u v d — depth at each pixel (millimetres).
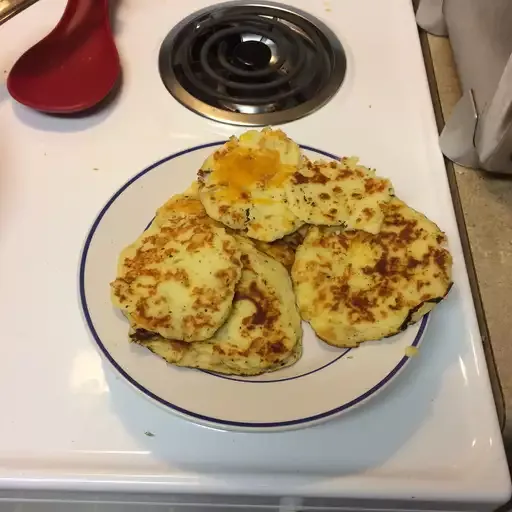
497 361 436
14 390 409
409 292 399
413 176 516
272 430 361
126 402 405
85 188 507
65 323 437
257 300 398
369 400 386
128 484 375
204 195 433
